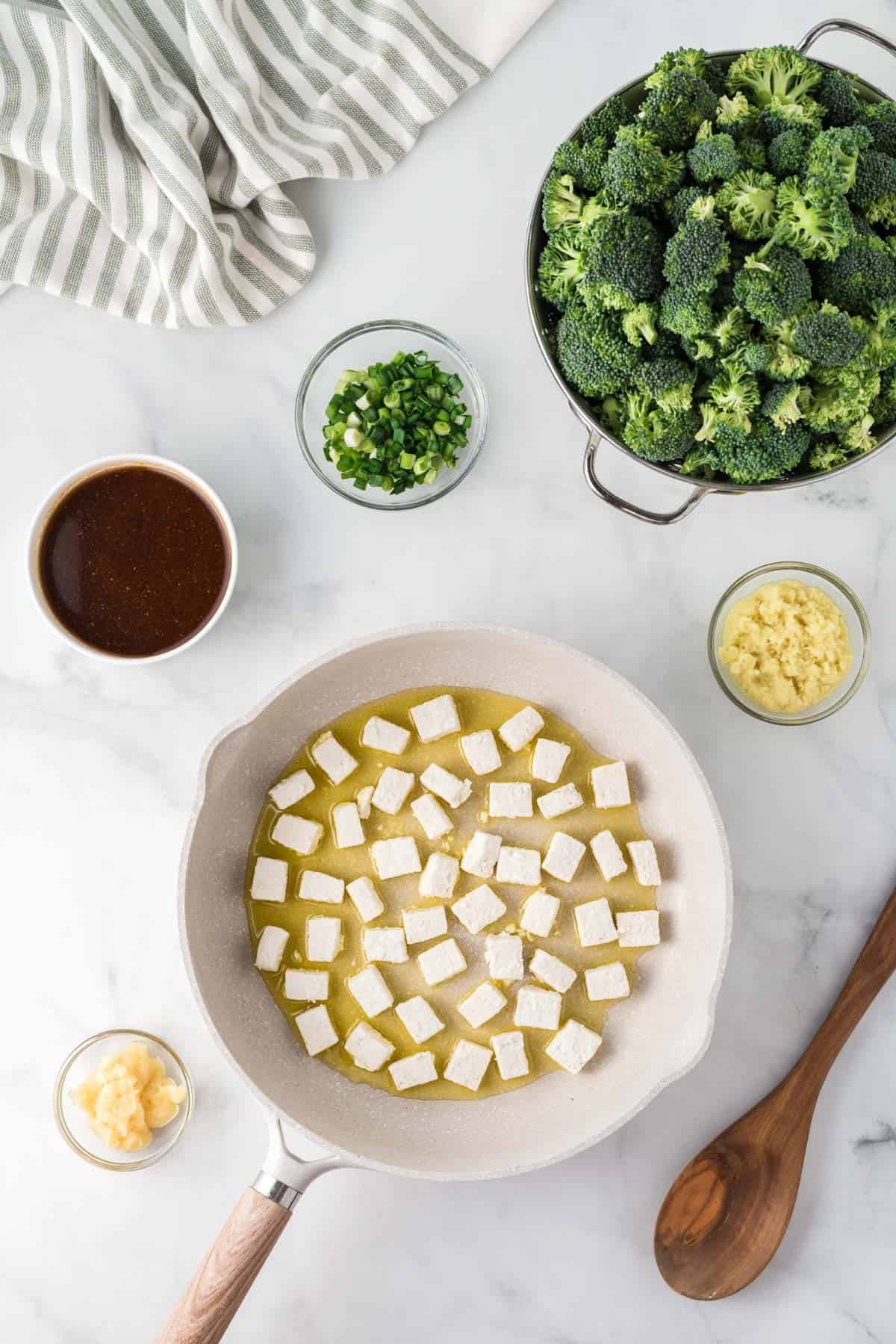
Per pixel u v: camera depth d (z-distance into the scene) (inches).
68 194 38.5
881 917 38.6
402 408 37.6
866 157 33.1
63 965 39.2
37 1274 39.0
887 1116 39.3
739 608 38.1
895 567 39.4
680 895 38.0
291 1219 39.1
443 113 38.8
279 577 39.4
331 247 39.3
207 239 37.6
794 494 39.4
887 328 33.1
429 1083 37.7
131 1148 37.6
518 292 39.2
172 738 39.4
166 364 39.4
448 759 38.7
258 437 39.4
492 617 39.4
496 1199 39.1
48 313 39.4
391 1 37.9
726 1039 39.2
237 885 38.1
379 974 37.8
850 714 39.4
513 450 39.3
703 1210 38.4
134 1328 38.9
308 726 38.3
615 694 37.2
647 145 32.9
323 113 38.4
